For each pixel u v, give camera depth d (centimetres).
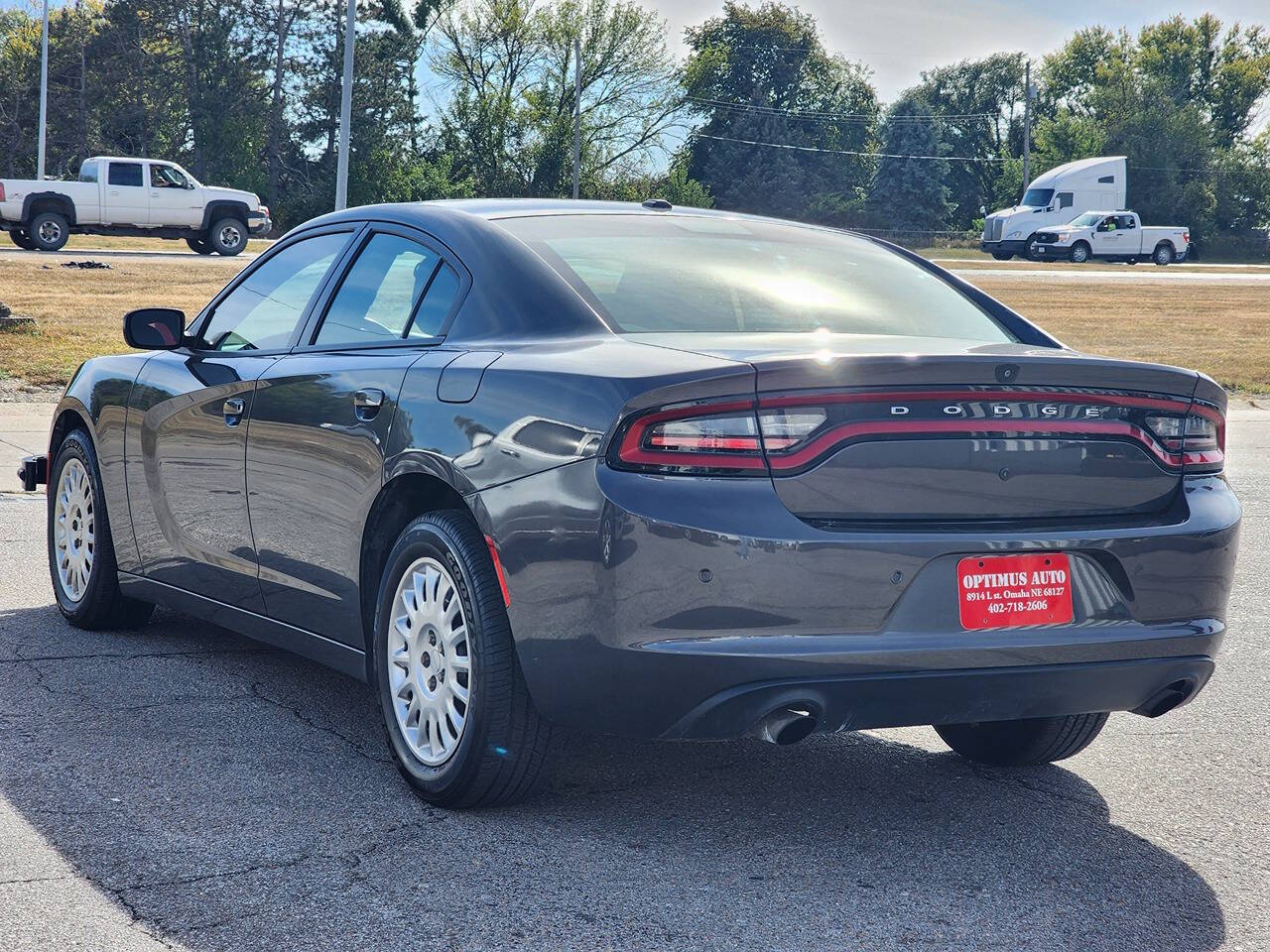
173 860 312
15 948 264
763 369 302
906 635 308
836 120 9769
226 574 444
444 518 347
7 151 7462
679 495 299
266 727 415
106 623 530
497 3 7038
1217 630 343
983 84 10775
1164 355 2048
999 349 348
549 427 318
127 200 3030
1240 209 8562
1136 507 337
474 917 285
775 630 300
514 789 343
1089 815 365
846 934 283
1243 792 388
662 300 364
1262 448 1255
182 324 479
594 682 309
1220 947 283
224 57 6881
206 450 446
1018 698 321
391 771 380
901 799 374
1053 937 286
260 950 267
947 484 314
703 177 9231
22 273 2281
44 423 1109
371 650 380
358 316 410
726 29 9481
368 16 7100
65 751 388
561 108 7144
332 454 384
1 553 666
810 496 304
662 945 274
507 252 375
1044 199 5166
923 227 9688
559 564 311
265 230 3175
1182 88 9975
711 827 346
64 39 7444
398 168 6831
